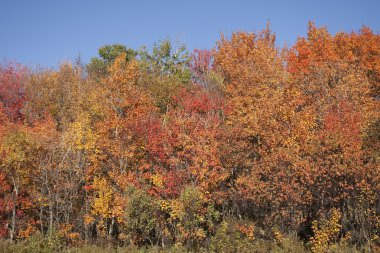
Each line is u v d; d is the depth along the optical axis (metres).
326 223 26.30
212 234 28.70
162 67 49.22
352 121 29.86
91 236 30.16
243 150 30.91
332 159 27.41
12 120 40.78
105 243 28.58
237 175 30.97
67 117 40.25
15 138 29.72
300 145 29.89
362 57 41.00
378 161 26.80
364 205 26.80
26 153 29.61
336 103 33.81
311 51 42.94
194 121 32.38
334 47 43.53
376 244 25.69
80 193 30.98
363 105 34.28
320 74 36.62
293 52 44.28
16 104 44.66
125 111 35.62
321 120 32.44
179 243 27.30
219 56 44.19
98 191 29.52
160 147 31.27
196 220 27.62
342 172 26.88
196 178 29.50
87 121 33.16
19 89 45.91
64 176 30.42
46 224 30.06
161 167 30.59
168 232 28.50
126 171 31.78
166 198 29.42
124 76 36.53
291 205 27.86
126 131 32.00
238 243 26.97
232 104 35.34
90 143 30.61
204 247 27.56
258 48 42.25
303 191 28.28
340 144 27.62
